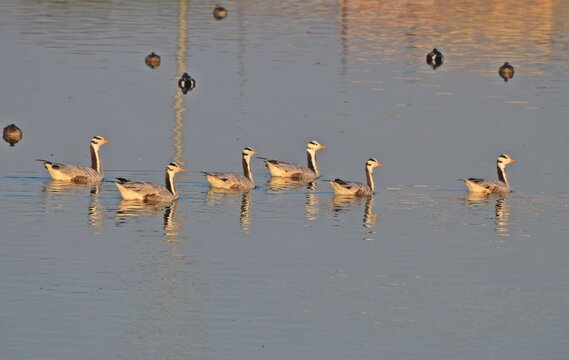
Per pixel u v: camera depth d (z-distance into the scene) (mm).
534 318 32625
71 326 31406
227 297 33812
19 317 32000
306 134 55594
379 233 40844
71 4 101688
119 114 58812
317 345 30359
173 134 54969
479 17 100812
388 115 59656
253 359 29422
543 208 44531
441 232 41156
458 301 33969
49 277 35312
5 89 63688
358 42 84625
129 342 30344
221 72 70812
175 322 31812
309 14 100562
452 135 55531
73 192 45688
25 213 42344
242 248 38688
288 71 71500
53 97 62188
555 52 81562
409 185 47750
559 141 54594
